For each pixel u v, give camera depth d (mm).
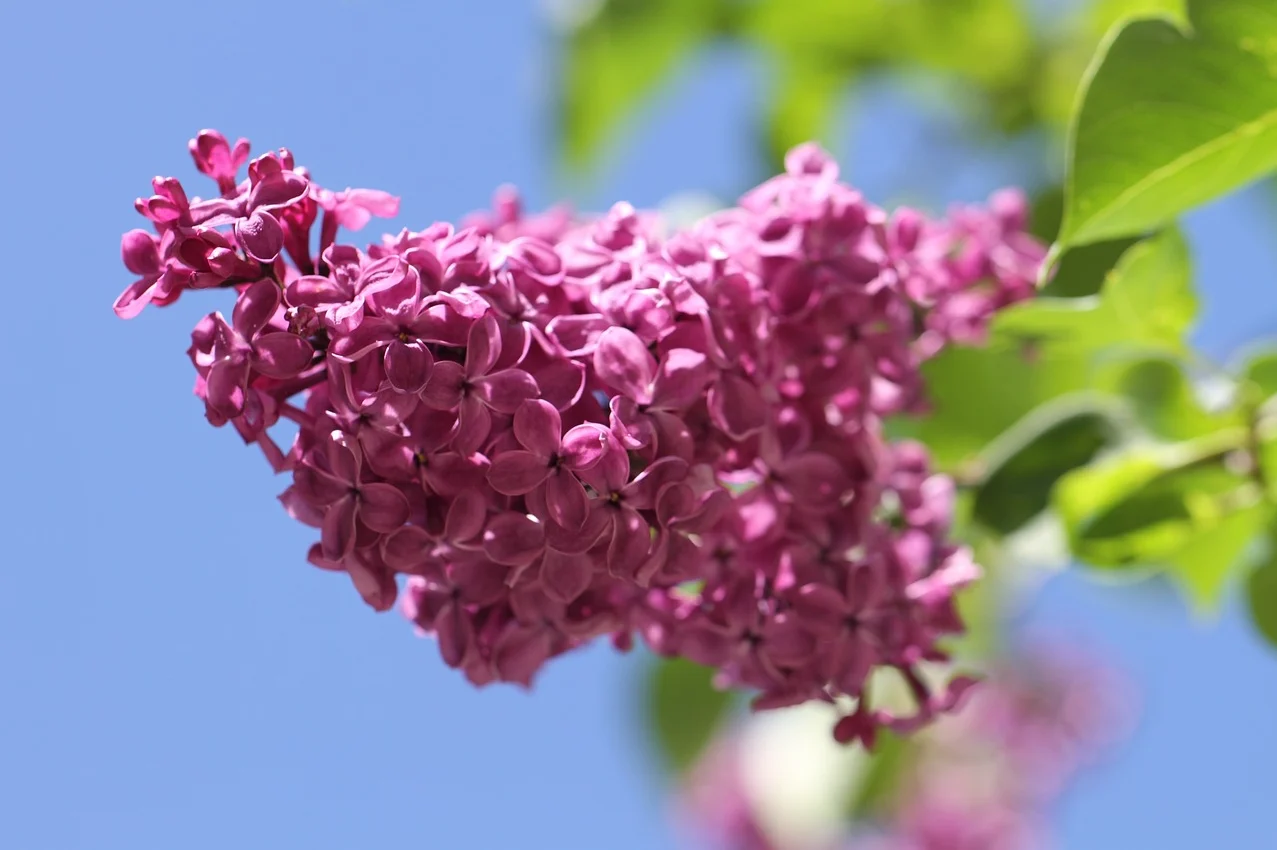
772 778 974
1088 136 689
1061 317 741
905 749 1065
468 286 649
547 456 641
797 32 949
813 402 686
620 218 673
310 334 644
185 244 646
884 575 679
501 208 721
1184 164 689
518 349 646
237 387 641
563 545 646
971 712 1409
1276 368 752
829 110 979
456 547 654
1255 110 686
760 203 690
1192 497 758
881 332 688
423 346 639
